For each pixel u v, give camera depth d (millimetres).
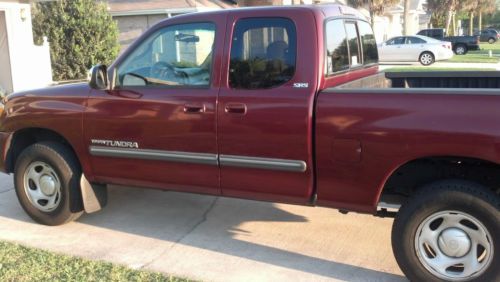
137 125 4723
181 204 6090
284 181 4234
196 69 4527
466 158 3703
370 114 3836
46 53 16516
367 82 5129
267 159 4227
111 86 4879
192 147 4516
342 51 4648
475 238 3697
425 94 3703
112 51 18422
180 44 4613
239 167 4367
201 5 21125
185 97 4496
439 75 5664
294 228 5309
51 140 5438
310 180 4141
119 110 4797
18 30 15562
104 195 5410
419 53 27266
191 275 4301
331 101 3965
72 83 5414
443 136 3627
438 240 3807
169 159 4645
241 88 4305
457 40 36219
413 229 3822
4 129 5520
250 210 5848
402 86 5832
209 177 4547
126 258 4652
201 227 5387
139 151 4770
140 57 4793
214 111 4363
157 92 4652
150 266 4477
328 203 4160
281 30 4207
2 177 7289
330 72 4320
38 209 5410
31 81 16094
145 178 4863
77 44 17875
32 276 4250
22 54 15734
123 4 21422
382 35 46031
